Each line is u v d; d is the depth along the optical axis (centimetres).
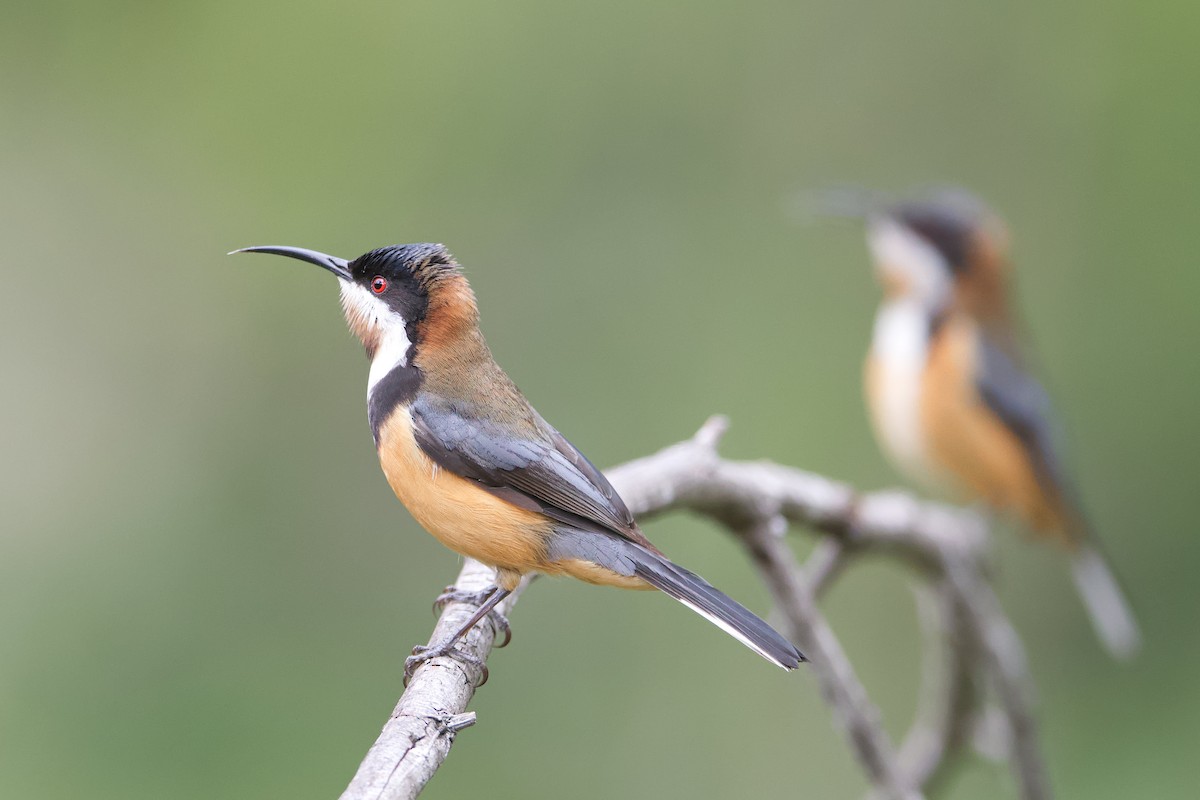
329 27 1472
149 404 1386
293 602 1299
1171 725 1356
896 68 1520
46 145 1443
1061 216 1515
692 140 1498
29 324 1396
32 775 1141
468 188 1466
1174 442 1440
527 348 1438
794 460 1410
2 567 1284
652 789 1225
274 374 1400
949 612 997
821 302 1466
